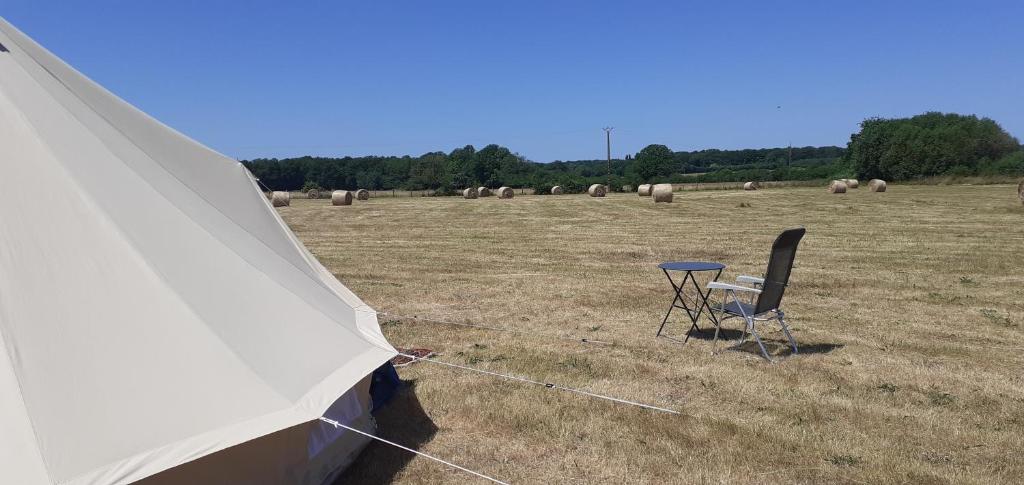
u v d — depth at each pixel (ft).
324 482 11.29
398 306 25.82
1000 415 13.75
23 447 7.59
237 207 15.16
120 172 11.55
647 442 12.91
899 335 20.03
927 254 36.24
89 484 7.64
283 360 10.78
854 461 11.85
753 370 16.92
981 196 83.30
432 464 12.25
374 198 134.41
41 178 9.94
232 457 9.14
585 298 26.61
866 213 63.67
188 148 15.57
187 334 9.73
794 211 68.74
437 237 52.24
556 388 15.76
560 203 94.32
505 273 33.55
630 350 19.02
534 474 11.78
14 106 10.66
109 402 8.43
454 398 15.34
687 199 95.81
